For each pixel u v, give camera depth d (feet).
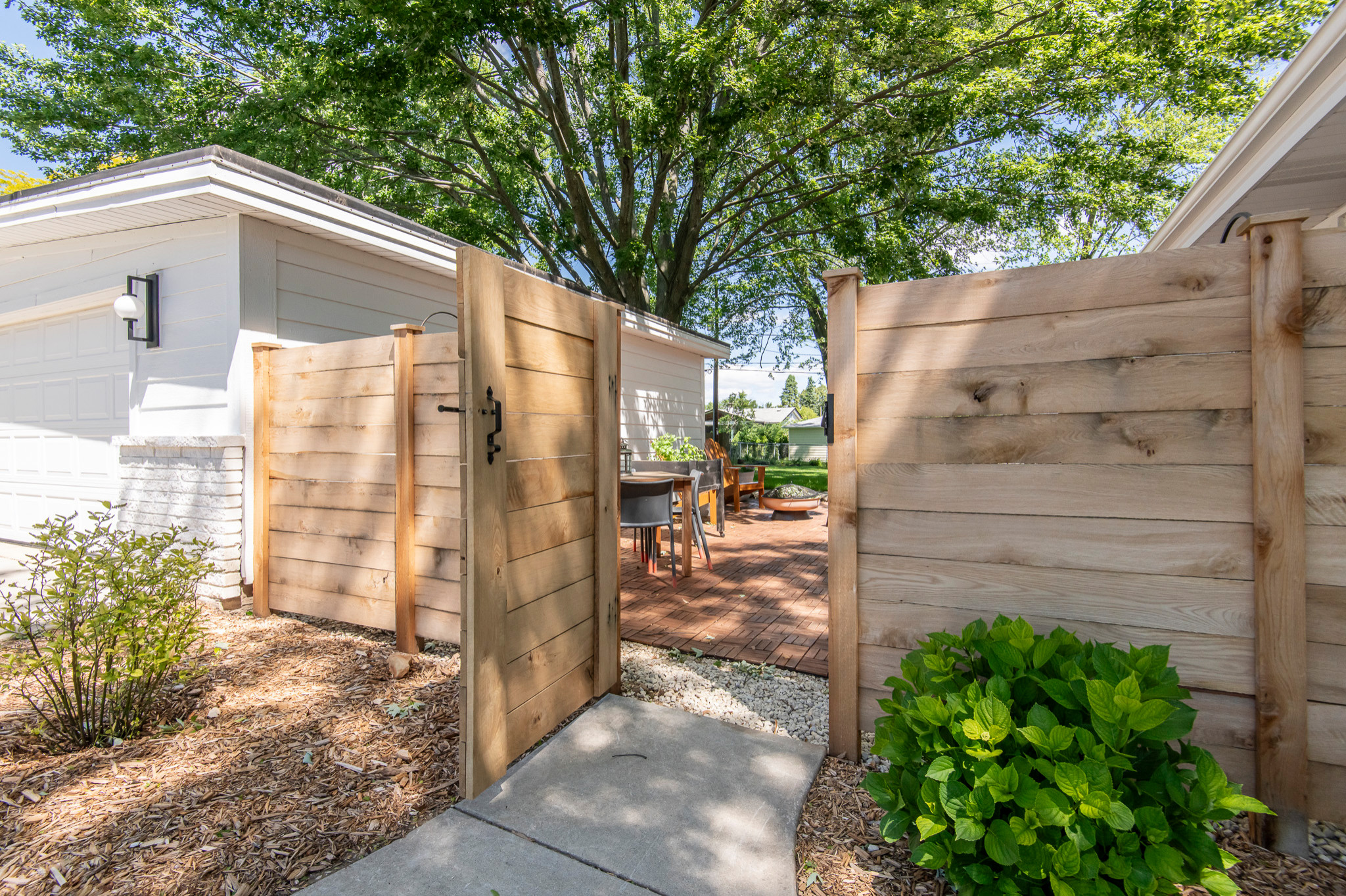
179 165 11.19
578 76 33.91
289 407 11.91
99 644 7.36
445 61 26.55
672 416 32.76
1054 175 34.19
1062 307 6.21
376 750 7.20
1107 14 25.53
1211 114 27.14
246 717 7.99
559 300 7.95
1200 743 5.85
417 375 10.32
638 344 29.48
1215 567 5.75
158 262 13.66
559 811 6.17
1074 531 6.21
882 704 5.82
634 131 29.37
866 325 7.02
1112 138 32.04
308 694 8.70
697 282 38.78
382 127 32.22
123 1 27.81
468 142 36.76
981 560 6.56
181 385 13.35
